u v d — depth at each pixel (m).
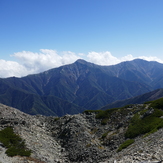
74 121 55.53
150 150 22.02
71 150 42.12
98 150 39.56
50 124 59.44
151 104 55.88
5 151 33.19
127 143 37.84
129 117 52.22
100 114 60.25
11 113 51.78
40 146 39.44
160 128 36.75
